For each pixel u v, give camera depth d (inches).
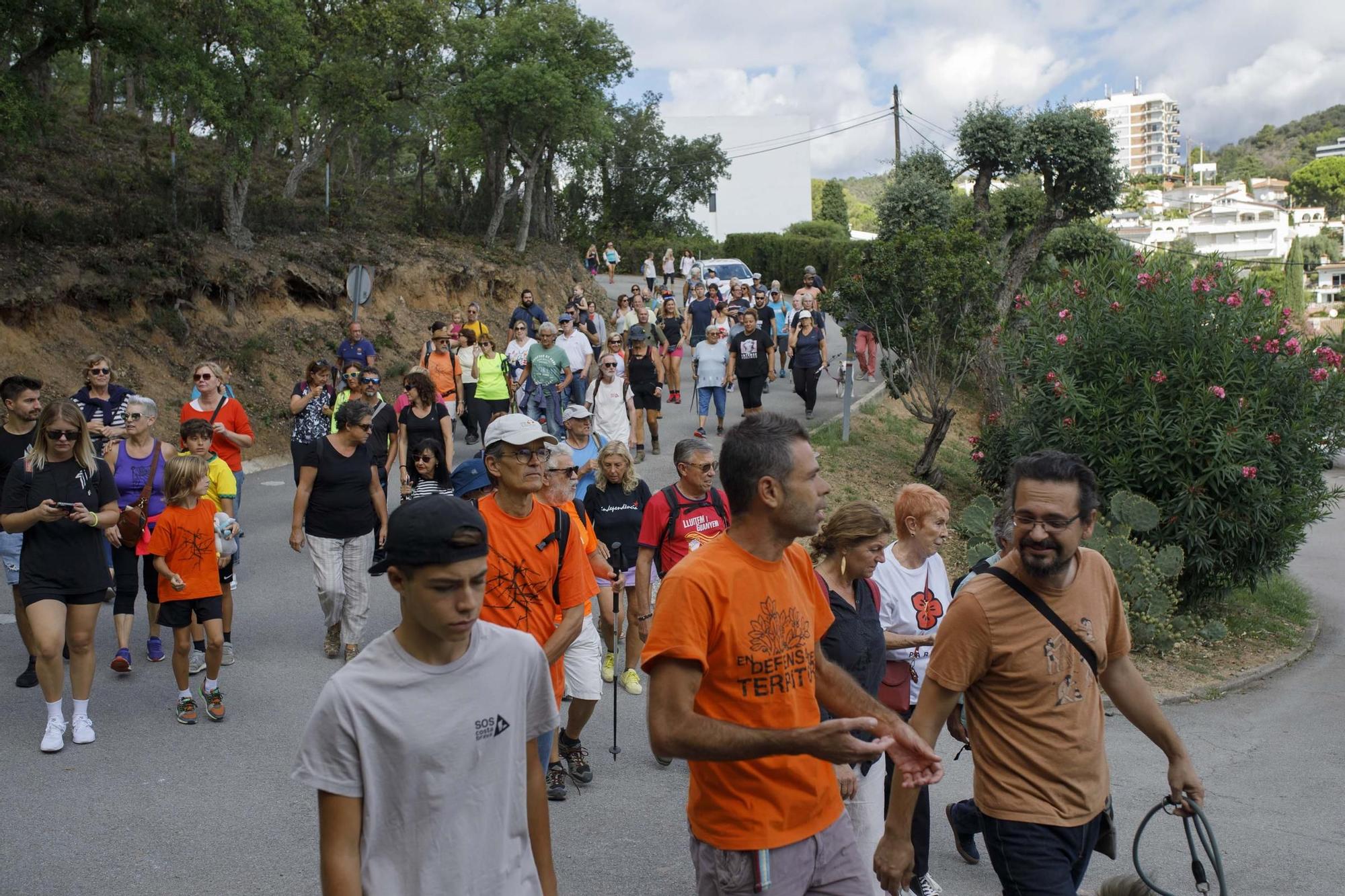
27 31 745.6
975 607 147.6
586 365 644.1
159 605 311.9
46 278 683.4
